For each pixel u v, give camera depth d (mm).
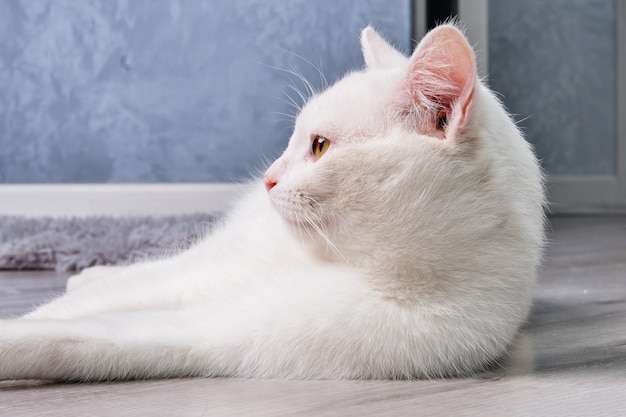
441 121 626
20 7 1417
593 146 1941
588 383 596
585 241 1369
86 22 1432
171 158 1475
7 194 1385
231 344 610
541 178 689
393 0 1479
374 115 632
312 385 596
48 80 1433
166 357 604
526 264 652
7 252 1108
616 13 1910
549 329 737
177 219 1281
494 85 1894
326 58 1478
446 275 621
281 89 1480
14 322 590
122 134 1460
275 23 1467
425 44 617
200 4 1451
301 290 620
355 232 624
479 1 1502
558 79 1918
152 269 734
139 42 1447
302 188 633
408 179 615
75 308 691
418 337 606
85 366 590
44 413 545
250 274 671
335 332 604
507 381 602
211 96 1472
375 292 614
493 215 628
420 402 561
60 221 1264
